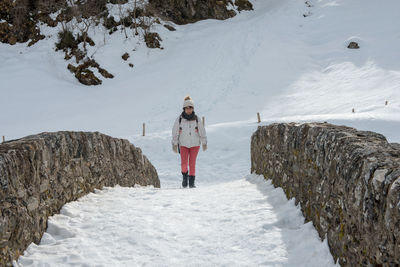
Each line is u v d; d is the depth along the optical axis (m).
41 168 3.04
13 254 2.39
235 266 2.44
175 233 3.09
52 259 2.52
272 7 55.50
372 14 48.72
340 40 44.19
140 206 4.01
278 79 37.94
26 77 39.50
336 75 37.12
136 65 43.28
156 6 50.81
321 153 2.79
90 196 4.35
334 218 2.34
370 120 19.41
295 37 46.62
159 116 31.53
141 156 8.39
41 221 2.97
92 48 44.09
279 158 4.34
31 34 45.78
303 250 2.54
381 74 34.88
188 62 43.00
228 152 18.25
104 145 5.38
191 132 6.80
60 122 31.16
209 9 54.09
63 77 40.69
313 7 53.34
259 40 45.91
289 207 3.41
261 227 3.06
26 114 33.31
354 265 1.96
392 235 1.53
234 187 5.25
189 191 5.20
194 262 2.53
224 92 35.94
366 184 1.85
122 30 47.31
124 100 35.97
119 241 2.91
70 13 46.47
